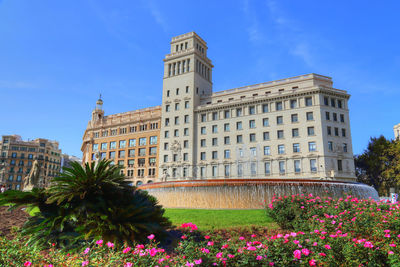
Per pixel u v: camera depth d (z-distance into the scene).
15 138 119.88
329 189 24.61
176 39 86.88
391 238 7.82
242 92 75.19
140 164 82.56
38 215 9.73
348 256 6.56
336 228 9.30
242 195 24.19
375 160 67.25
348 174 61.50
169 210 20.59
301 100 65.38
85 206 8.93
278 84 71.06
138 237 8.81
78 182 9.18
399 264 6.20
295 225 11.11
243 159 68.19
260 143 67.38
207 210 20.30
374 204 12.04
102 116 99.50
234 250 6.37
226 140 71.81
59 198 8.79
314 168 60.78
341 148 62.38
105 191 9.56
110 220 8.67
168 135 79.12
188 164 73.69
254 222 13.86
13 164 114.38
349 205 12.12
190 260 5.89
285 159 63.69
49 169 124.38
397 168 62.56
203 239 10.01
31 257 6.38
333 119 64.06
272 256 6.12
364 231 8.92
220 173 70.00
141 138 84.81
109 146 90.69
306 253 5.87
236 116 71.81
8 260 6.13
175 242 9.58
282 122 66.31
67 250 7.95
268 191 23.94
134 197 10.32
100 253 6.47
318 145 61.25
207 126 74.88
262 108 69.25
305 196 13.47
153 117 83.69
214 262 5.98
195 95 79.31
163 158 78.12
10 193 8.88
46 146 123.88
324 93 64.56
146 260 5.95
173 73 84.31
